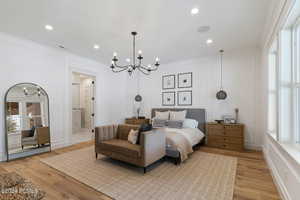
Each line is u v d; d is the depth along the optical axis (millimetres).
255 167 2816
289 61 2115
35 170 2689
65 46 3875
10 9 2309
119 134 3635
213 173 2574
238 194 1986
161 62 5246
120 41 3529
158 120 4520
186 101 4930
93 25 2809
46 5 2217
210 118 4527
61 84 4195
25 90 3498
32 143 3555
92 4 2195
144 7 2266
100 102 5355
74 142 4605
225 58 4324
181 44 3701
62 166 2854
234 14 2434
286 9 1769
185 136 3410
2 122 3168
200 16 2496
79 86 7184
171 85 5219
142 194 1981
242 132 3785
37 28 2938
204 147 4164
